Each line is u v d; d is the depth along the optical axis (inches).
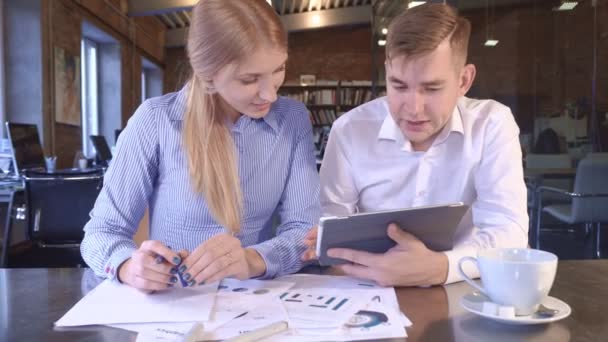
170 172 47.5
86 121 343.3
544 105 167.0
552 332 28.5
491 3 166.9
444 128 51.2
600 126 161.5
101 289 36.1
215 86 41.4
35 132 176.7
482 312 29.7
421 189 53.2
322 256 37.9
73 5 266.5
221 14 38.7
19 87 227.3
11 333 28.6
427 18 40.6
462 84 45.2
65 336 28.1
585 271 42.3
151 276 34.6
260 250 41.3
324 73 424.8
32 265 99.6
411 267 36.5
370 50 423.2
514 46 169.2
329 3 393.1
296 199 50.1
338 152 55.8
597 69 162.4
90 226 44.4
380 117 55.4
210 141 45.4
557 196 145.6
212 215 47.1
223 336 27.7
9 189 120.1
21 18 226.4
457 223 39.5
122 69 348.2
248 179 48.7
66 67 257.6
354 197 57.0
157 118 47.3
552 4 164.6
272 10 40.3
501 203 48.2
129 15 347.6
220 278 36.1
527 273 29.0
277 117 50.3
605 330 28.9
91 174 103.6
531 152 162.6
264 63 38.9
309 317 30.4
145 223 53.6
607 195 134.0
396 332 28.1
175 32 444.5
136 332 28.7
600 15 160.4
